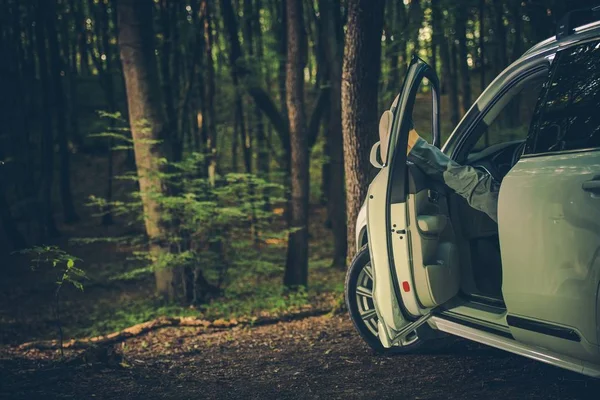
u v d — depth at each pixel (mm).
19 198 16250
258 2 15375
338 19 11203
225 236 9016
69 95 21609
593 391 3209
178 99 14375
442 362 4035
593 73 2955
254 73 11633
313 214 18203
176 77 14188
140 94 8266
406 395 3473
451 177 3695
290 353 4836
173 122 10141
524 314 3014
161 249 8398
